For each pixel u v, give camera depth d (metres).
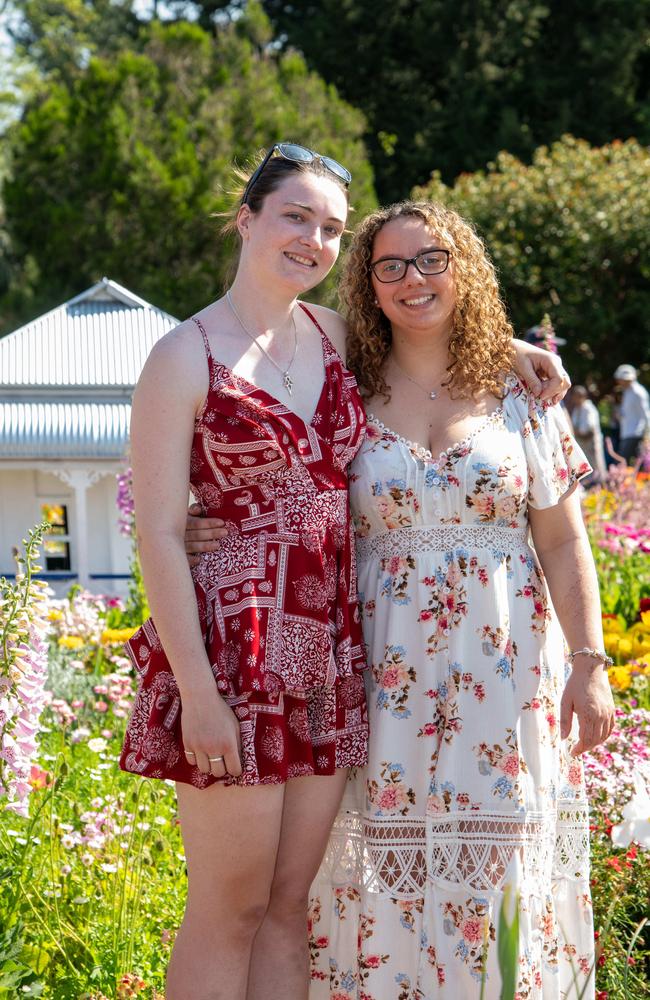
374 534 2.82
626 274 19.61
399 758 2.74
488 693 2.72
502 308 2.93
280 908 2.72
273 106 18.17
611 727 2.74
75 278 16.84
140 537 2.54
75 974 2.89
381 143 25.98
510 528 2.81
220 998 2.57
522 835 2.70
